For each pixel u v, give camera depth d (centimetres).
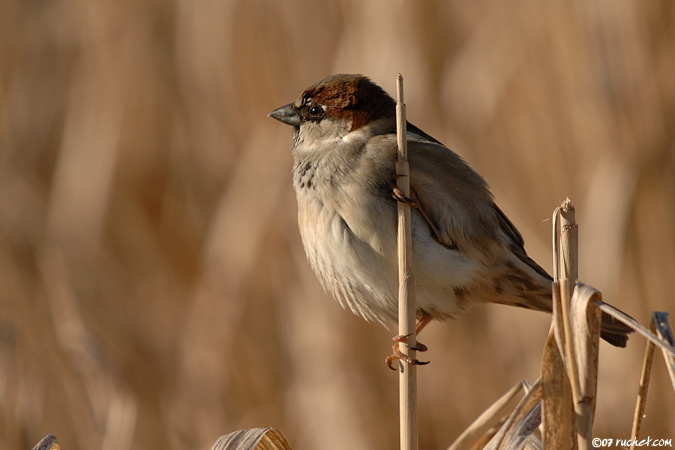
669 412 1012
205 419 1045
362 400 1045
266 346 1093
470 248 697
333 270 712
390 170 676
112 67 1234
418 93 1066
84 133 1219
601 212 1041
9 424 858
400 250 618
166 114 1234
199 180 1212
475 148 1084
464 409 1062
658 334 497
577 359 487
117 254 1179
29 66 1282
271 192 1127
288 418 1050
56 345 979
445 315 743
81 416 901
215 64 1200
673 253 1034
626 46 1055
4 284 1094
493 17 1118
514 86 1101
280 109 754
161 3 1252
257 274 1112
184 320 1140
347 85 725
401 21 1078
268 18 1176
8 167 1222
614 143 1050
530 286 724
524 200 1076
